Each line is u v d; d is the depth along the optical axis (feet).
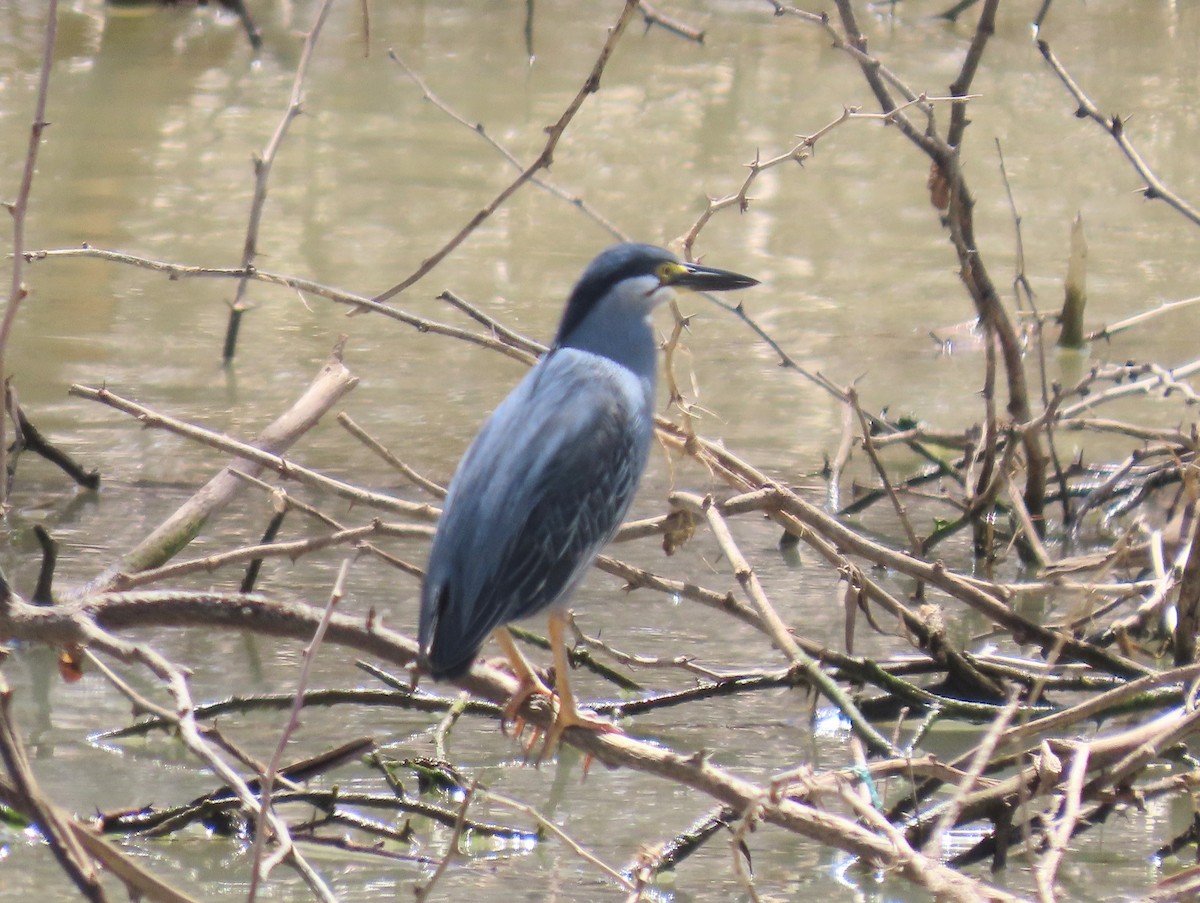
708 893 25.46
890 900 25.31
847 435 43.88
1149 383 39.75
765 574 39.32
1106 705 24.82
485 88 97.76
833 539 30.40
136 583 28.22
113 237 65.21
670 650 34.63
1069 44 112.27
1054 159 82.43
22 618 23.65
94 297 58.44
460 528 23.00
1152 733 24.75
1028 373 53.31
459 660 22.17
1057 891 24.82
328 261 63.36
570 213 71.67
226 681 33.04
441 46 109.91
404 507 27.96
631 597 37.73
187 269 33.47
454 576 22.72
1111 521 42.34
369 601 36.17
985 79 100.99
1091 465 45.93
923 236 69.56
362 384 50.75
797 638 31.14
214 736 26.43
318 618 23.75
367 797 27.30
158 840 26.81
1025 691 31.73
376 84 97.76
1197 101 95.50
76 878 19.26
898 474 45.70
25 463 44.14
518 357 32.37
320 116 89.30
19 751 19.58
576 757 30.63
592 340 26.23
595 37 114.52
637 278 26.30
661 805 28.63
